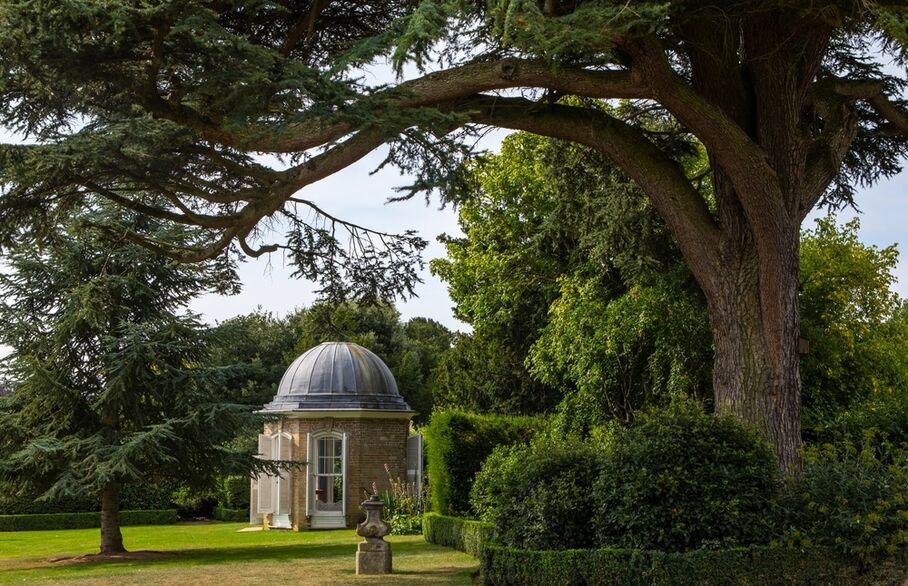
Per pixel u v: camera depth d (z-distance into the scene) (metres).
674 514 10.08
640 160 12.24
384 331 47.44
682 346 19.12
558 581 10.46
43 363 20.00
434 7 8.05
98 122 10.50
